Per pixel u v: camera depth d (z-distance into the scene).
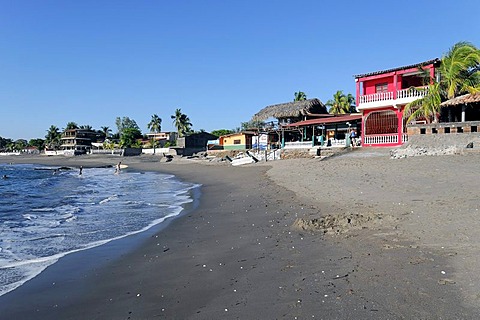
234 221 12.01
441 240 7.23
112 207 17.12
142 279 6.90
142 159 81.75
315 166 26.11
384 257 6.67
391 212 10.28
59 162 92.81
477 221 8.17
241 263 7.32
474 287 5.01
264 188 20.84
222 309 5.25
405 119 30.30
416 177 15.88
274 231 9.88
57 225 12.75
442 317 4.39
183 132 116.56
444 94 27.33
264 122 50.50
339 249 7.52
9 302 6.09
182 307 5.47
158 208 16.52
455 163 17.56
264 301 5.36
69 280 7.08
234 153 56.84
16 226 12.73
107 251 9.11
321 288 5.59
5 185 32.75
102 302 5.93
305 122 40.97
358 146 33.75
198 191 23.36
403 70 30.69
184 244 9.40
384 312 4.63
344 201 13.30
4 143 180.25
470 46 26.62
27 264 8.16
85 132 130.62
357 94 33.31
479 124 21.05
